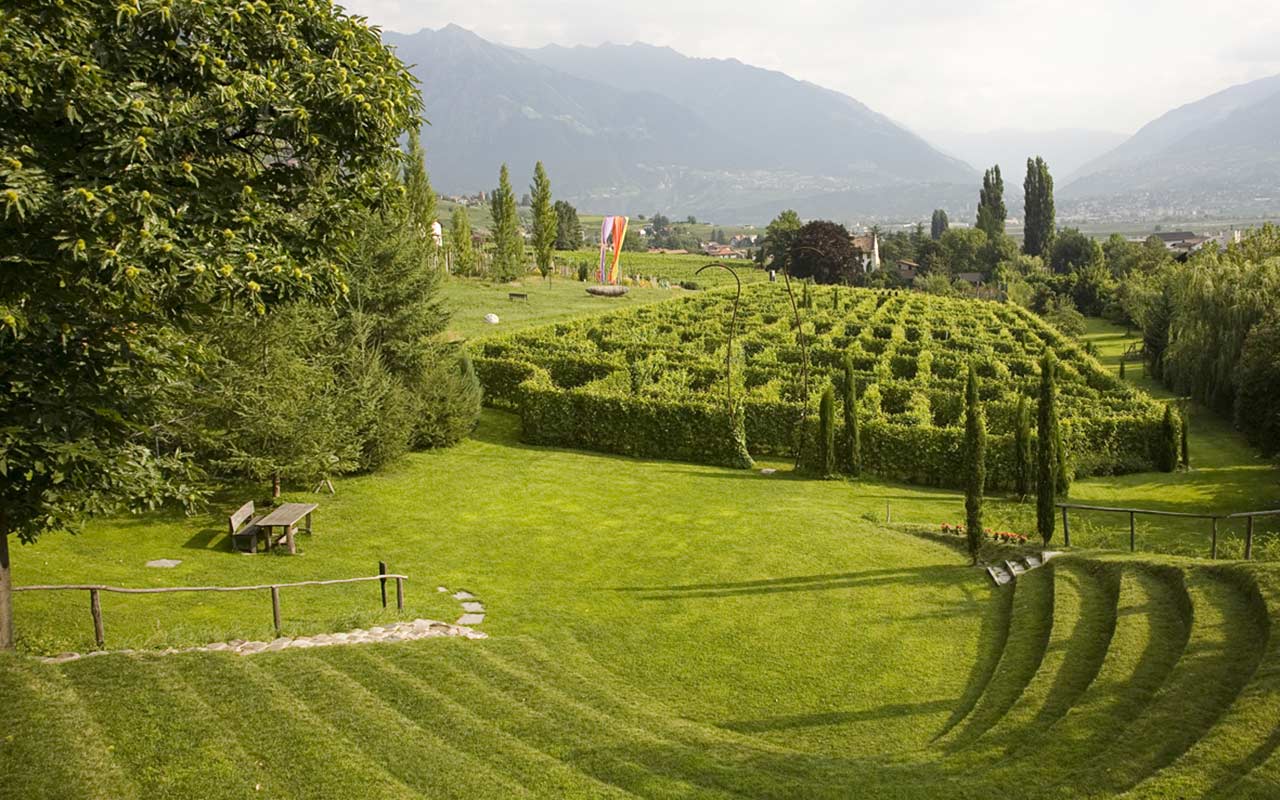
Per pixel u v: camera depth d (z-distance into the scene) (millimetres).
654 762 11727
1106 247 137250
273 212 13234
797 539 23453
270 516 21719
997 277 121375
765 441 34438
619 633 17438
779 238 128625
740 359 42375
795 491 29344
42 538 20781
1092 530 24266
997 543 22172
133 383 13680
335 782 10281
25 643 14000
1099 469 32031
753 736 13344
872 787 10938
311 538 22859
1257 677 11883
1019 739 12094
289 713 11836
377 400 28688
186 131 11531
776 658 16312
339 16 14273
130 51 11789
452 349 34562
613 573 21125
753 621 18078
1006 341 49469
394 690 13133
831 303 65438
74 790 9656
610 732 12602
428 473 29953
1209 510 27250
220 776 10211
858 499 28406
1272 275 41938
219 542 21953
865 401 34312
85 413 12219
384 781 10391
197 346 14547
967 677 15398
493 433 37094
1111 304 94188
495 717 12781
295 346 25047
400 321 31188
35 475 12367
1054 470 21484
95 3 11289
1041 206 148750
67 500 13102
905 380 38406
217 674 12828
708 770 11508
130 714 11469
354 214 14117
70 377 12422
